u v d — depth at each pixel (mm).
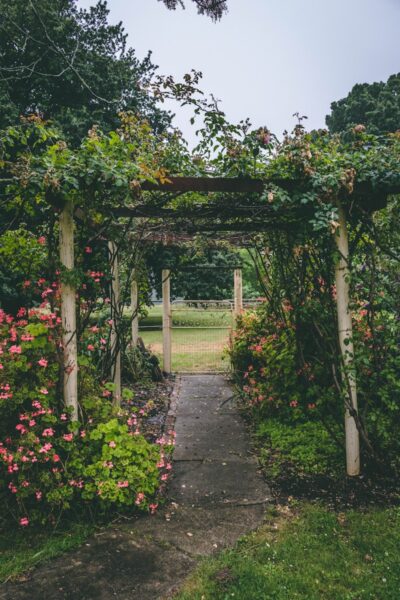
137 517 2854
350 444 3383
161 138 3338
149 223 4812
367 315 3389
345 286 3328
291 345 4664
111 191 2947
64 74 10594
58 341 2924
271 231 4484
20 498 2682
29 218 3367
